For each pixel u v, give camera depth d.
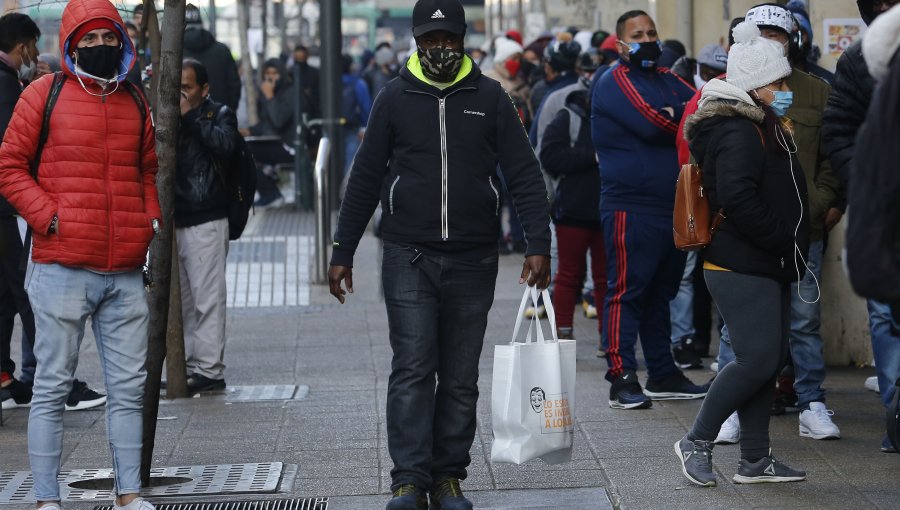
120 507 7.84
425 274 7.56
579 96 12.62
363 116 30.94
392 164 7.64
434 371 7.59
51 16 13.13
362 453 9.38
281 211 26.78
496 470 8.82
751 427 8.29
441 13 7.40
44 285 7.59
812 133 9.73
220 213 11.59
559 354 7.65
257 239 21.84
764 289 7.97
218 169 11.48
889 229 4.66
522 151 7.68
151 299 8.55
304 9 60.66
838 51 12.34
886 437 8.98
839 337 12.34
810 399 9.58
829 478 8.40
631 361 10.70
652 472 8.65
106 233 7.59
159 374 8.61
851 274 4.74
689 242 8.02
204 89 11.42
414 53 7.67
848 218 4.89
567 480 8.52
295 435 9.98
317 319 15.80
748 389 8.05
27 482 8.72
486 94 7.60
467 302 7.65
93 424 10.55
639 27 10.56
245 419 10.59
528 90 19.64
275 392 11.67
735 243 7.96
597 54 14.41
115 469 7.84
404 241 7.56
